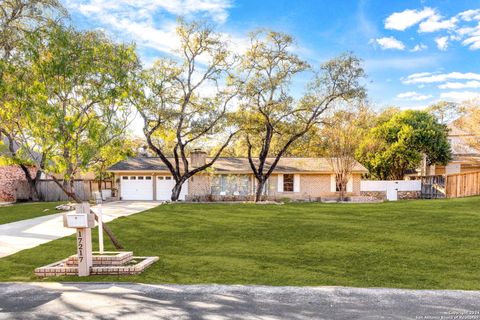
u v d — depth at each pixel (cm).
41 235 1427
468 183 2619
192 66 2728
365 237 1280
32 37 1033
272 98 2703
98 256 892
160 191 3259
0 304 655
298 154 3947
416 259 960
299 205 2466
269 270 870
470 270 848
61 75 1034
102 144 1073
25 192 3334
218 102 2702
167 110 2628
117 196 3275
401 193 3331
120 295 691
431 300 642
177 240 1309
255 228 1538
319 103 2798
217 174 3200
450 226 1416
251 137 3006
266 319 564
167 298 669
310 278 798
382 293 684
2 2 1450
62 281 794
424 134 3659
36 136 1009
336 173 3044
